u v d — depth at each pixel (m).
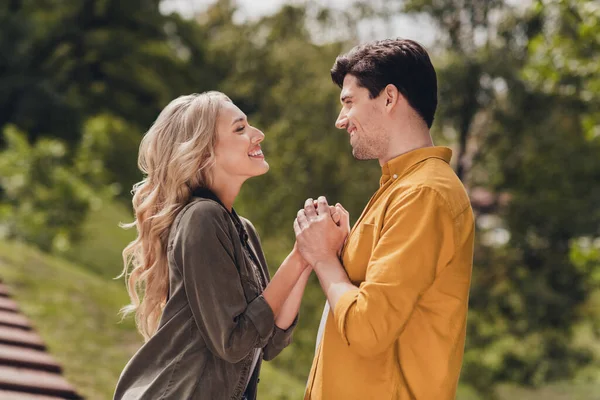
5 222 11.35
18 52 21.97
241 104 18.36
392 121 1.99
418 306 1.90
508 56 15.30
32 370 5.52
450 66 15.59
